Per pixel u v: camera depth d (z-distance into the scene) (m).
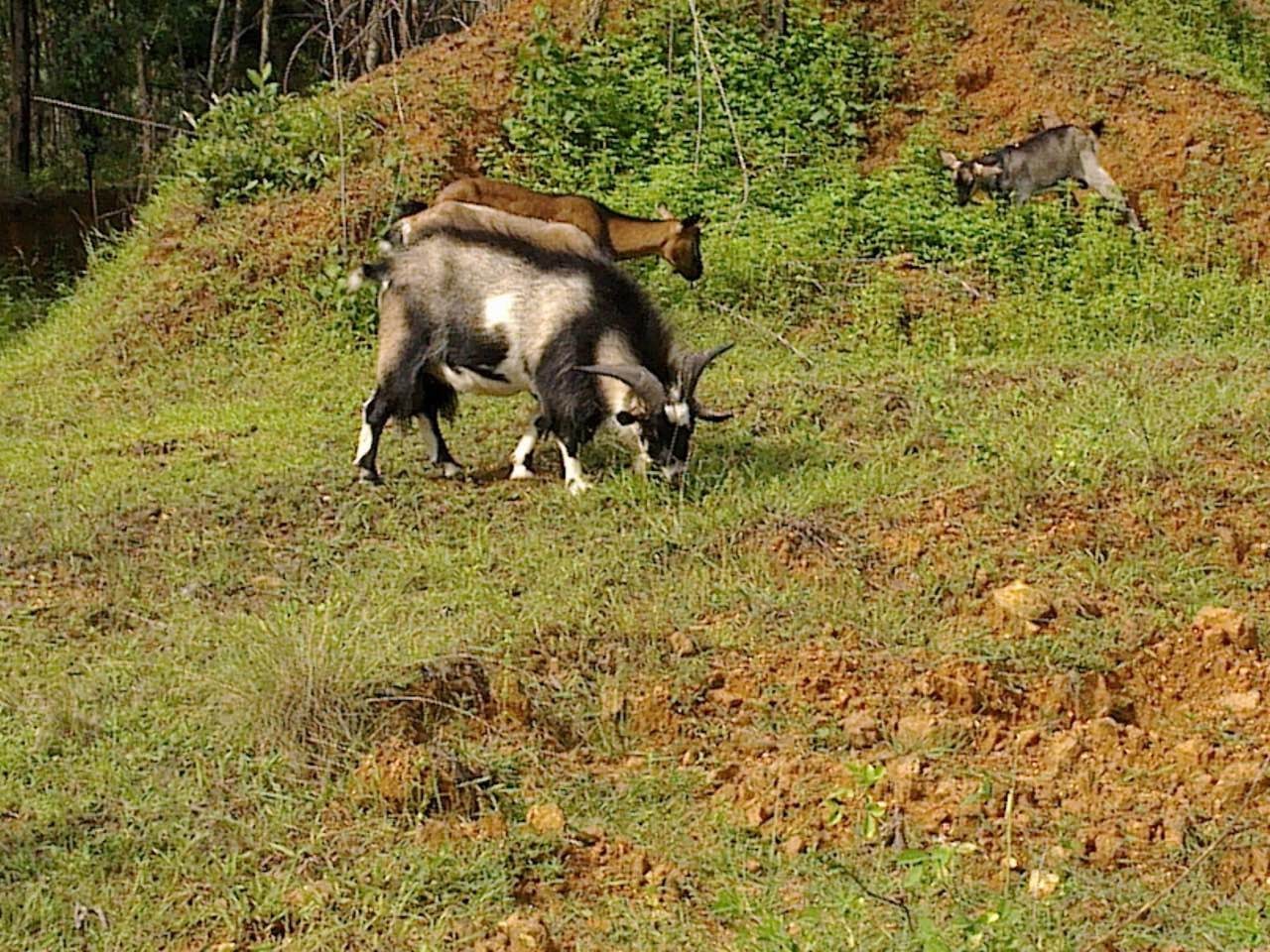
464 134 28.75
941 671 12.62
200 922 9.66
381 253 19.83
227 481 18.11
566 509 16.88
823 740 11.99
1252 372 20.31
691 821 11.02
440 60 31.34
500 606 14.18
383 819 10.81
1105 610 13.84
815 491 16.48
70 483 18.59
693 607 14.05
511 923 9.46
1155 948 9.47
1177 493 15.73
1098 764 11.70
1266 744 11.96
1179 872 10.34
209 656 13.41
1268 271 27.22
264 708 11.82
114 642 13.91
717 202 27.56
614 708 12.35
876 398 19.98
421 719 12.04
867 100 30.52
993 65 31.19
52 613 14.59
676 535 15.61
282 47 49.94
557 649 13.22
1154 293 25.78
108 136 47.53
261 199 28.11
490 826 10.73
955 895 9.94
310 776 11.34
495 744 11.88
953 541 15.05
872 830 9.20
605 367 16.64
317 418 21.25
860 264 26.22
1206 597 14.05
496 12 33.44
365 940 9.47
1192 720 12.45
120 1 43.62
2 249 42.28
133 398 23.64
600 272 17.39
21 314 33.75
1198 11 35.53
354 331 24.83
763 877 10.34
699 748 12.01
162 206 29.70
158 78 47.44
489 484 18.03
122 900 9.84
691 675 12.80
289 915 9.73
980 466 16.77
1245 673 12.89
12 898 9.77
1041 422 18.09
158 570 15.67
